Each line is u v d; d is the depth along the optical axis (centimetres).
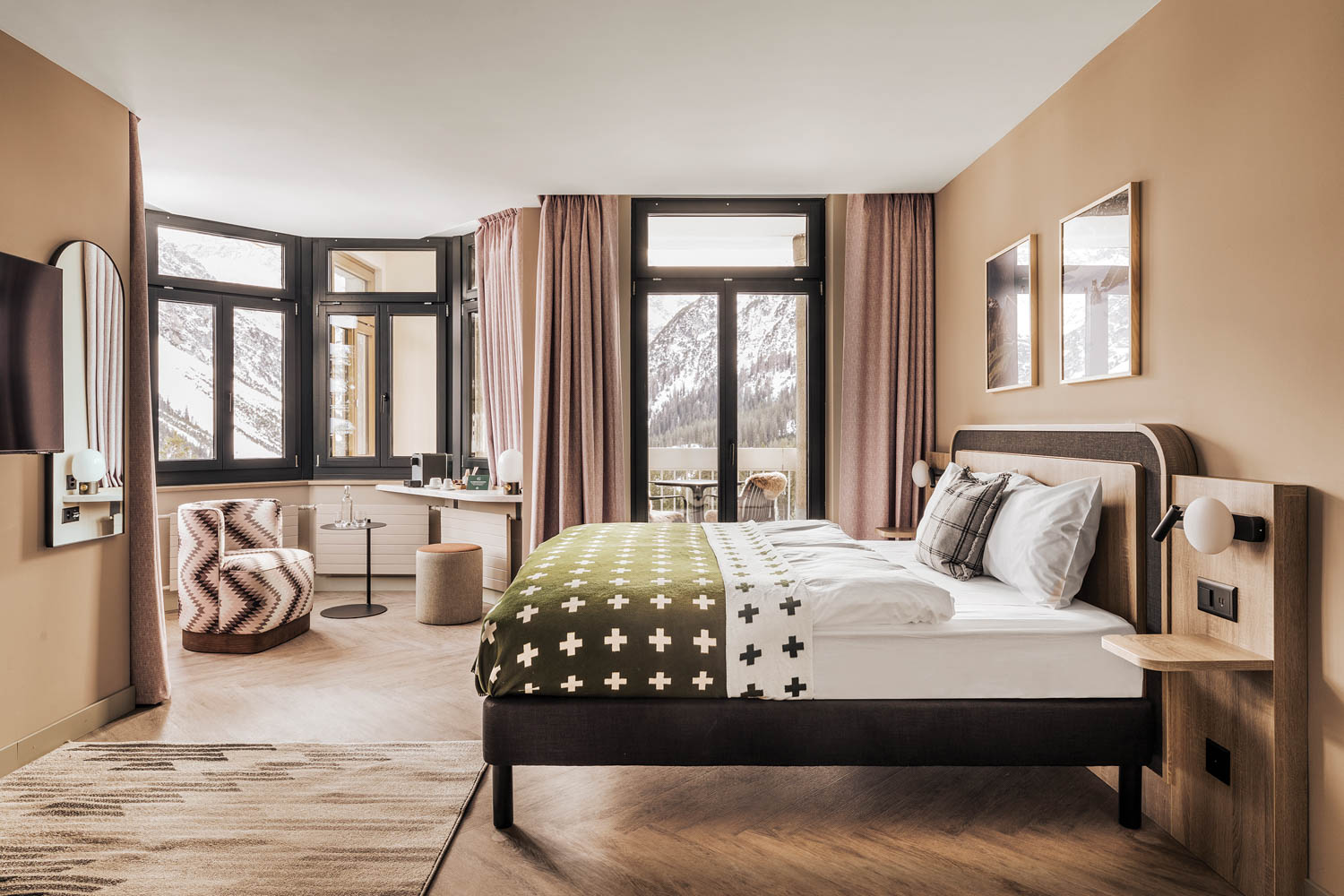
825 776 265
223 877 197
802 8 250
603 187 438
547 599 234
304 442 554
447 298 556
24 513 271
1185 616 222
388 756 273
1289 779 190
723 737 223
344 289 567
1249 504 197
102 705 305
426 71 294
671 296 482
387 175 415
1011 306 348
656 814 237
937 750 225
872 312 455
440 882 199
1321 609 186
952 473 342
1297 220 192
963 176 409
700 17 256
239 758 271
